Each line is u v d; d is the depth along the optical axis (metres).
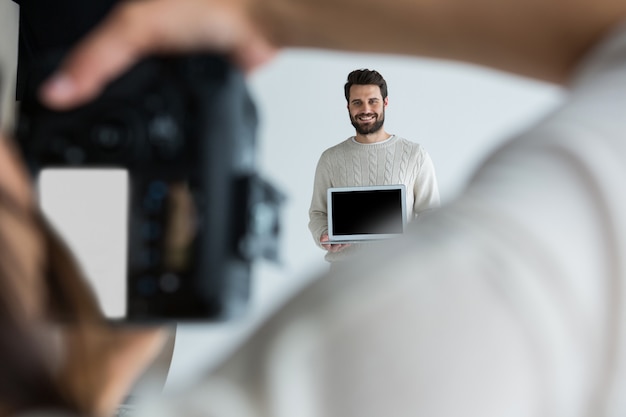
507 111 4.95
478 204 0.27
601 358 0.26
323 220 4.23
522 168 0.28
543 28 0.30
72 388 0.25
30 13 4.65
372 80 4.21
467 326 0.24
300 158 5.02
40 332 0.25
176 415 0.26
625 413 0.26
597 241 0.26
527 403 0.25
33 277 0.25
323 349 0.25
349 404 0.24
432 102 5.00
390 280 0.25
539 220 0.26
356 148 4.21
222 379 0.26
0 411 0.24
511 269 0.25
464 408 0.24
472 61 0.32
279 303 0.27
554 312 0.25
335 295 0.25
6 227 0.25
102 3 4.67
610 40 0.30
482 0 0.30
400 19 0.30
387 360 0.24
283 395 0.25
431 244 0.26
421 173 4.18
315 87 5.02
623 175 0.28
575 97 0.31
